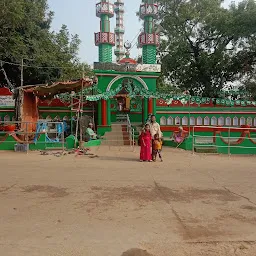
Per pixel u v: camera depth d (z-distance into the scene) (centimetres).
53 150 1371
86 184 680
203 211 497
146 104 1970
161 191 626
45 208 504
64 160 1075
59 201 544
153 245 367
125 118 2116
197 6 2452
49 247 358
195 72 2566
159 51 2558
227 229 420
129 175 796
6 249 352
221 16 2341
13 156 1179
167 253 347
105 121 1869
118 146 1608
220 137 1402
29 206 513
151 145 1091
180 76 2609
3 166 928
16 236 388
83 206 516
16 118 1611
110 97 1878
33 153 1277
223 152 1418
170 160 1115
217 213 488
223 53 2462
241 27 2255
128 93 1980
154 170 884
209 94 2500
